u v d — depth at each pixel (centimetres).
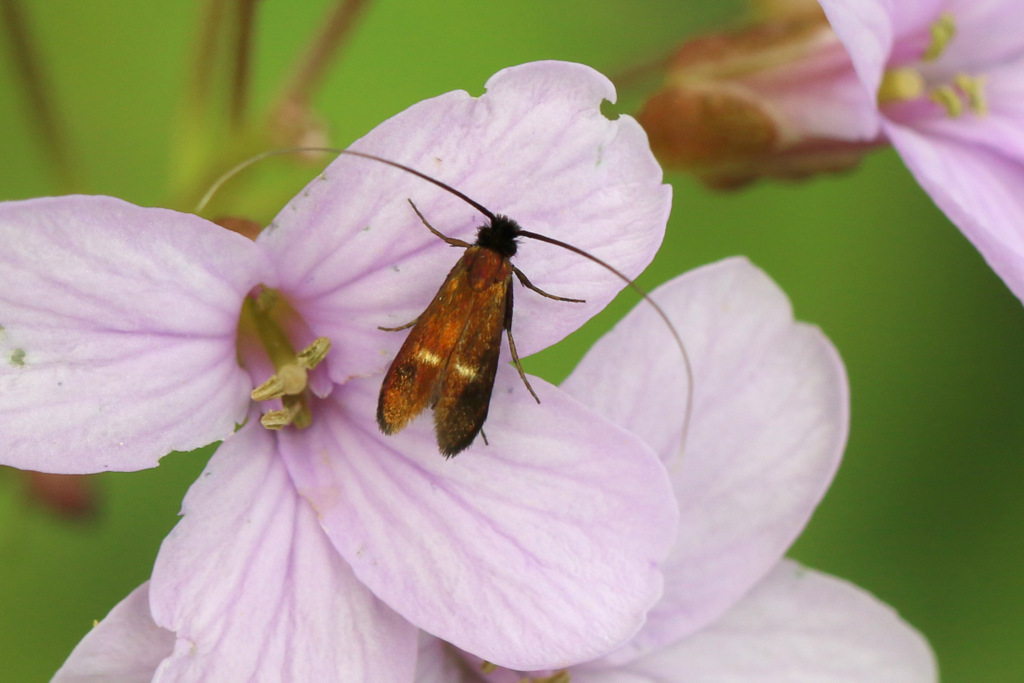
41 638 14
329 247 11
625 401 11
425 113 11
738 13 14
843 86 12
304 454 11
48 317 11
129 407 11
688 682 12
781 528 12
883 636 12
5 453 11
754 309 12
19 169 14
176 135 13
